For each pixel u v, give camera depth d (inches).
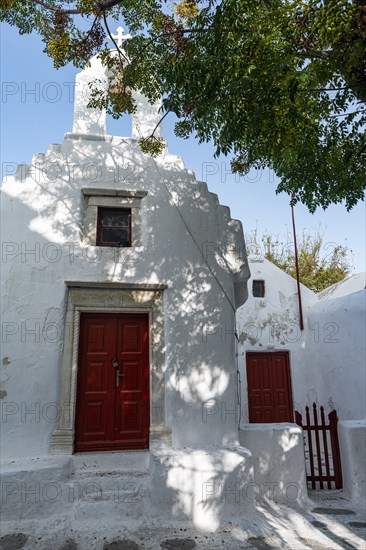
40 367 210.8
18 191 230.5
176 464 195.9
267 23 179.0
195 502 193.3
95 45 215.2
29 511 185.0
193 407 220.7
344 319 379.9
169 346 225.8
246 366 434.3
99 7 200.5
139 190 245.1
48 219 229.8
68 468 198.5
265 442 228.5
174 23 217.5
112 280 227.9
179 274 237.9
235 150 221.5
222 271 245.8
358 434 232.8
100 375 226.7
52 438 205.8
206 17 187.9
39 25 239.6
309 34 171.3
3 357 208.4
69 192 236.7
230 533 182.5
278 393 433.1
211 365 228.5
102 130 258.5
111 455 211.6
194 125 233.0
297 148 228.4
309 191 258.7
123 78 233.0
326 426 249.1
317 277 761.6
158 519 188.5
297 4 169.9
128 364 231.1
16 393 205.9
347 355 371.2
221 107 193.2
